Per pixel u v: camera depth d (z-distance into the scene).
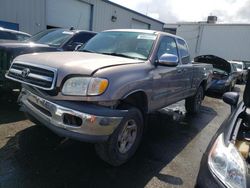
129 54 3.91
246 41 32.38
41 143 3.70
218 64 11.30
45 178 2.86
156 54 3.92
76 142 3.84
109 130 2.83
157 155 3.78
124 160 3.31
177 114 6.46
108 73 2.86
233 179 1.93
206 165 2.14
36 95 3.08
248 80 2.90
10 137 3.78
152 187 2.92
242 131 2.61
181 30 36.59
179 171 3.37
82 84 2.71
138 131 3.48
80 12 17.81
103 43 4.31
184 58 5.23
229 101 3.38
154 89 3.78
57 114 2.79
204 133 5.15
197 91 6.41
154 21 26.70
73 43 6.32
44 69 2.94
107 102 2.82
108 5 20.03
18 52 4.87
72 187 2.75
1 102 5.41
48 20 15.64
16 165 3.05
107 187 2.82
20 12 13.93
